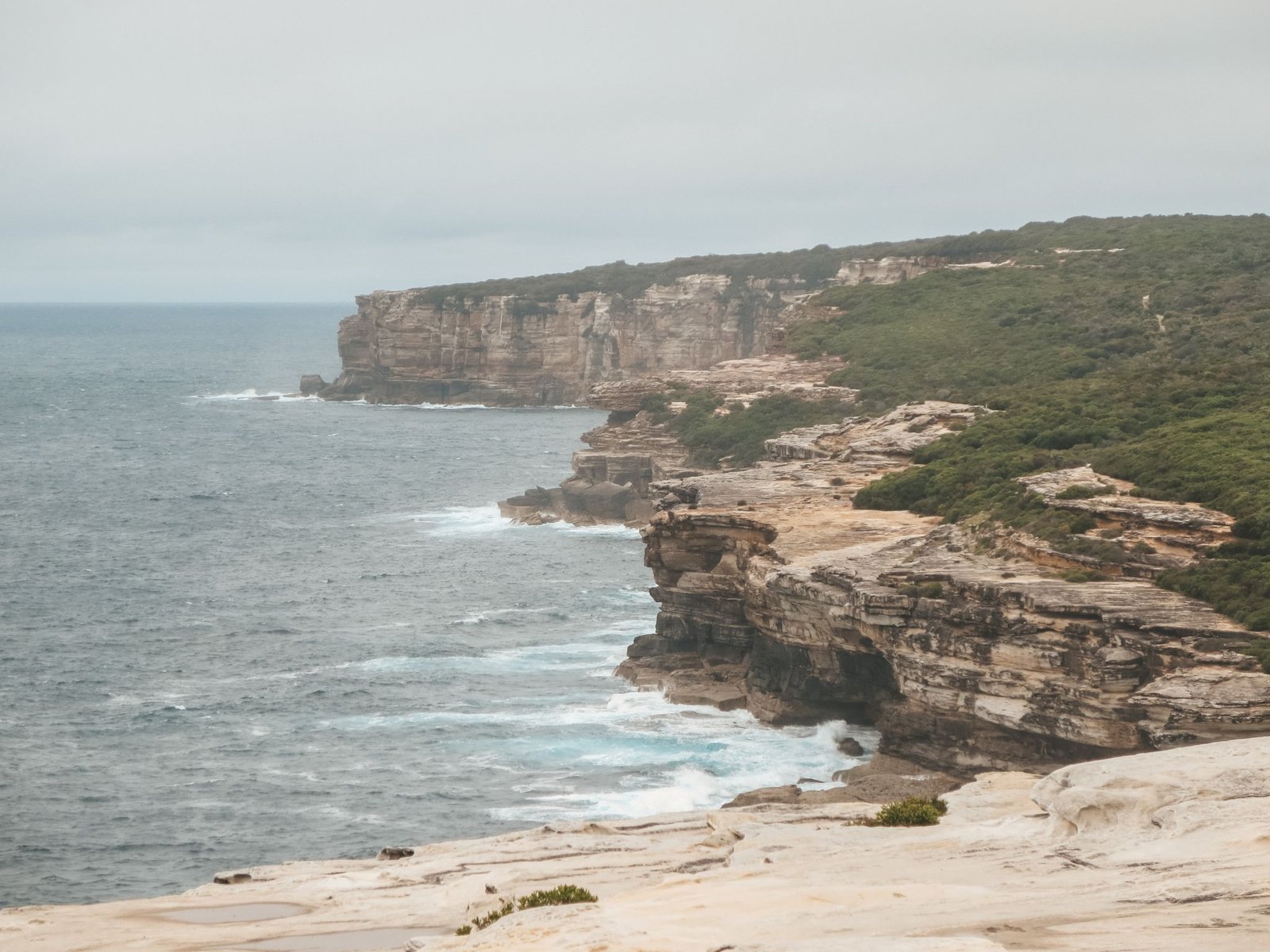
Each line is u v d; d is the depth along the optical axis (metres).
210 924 34.47
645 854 38.00
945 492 88.81
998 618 62.69
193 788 71.06
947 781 61.50
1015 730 61.50
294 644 99.56
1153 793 30.64
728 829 39.34
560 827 45.09
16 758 75.94
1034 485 79.06
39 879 60.66
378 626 105.38
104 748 77.62
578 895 29.94
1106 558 66.25
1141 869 26.23
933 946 21.11
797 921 24.44
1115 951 20.95
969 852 30.94
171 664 94.75
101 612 110.31
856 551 78.12
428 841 63.41
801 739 74.69
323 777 72.12
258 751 76.44
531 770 71.62
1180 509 68.94
